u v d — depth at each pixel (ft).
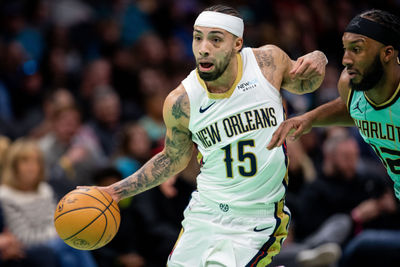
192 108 22.36
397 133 21.86
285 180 23.00
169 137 23.29
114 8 72.95
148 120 53.78
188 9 77.41
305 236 40.91
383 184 41.06
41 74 59.62
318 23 73.77
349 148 40.81
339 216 40.11
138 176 23.86
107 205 23.11
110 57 65.51
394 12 77.77
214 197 22.65
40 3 67.10
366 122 22.67
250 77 22.13
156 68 65.57
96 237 22.75
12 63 58.03
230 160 22.16
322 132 52.34
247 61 22.40
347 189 41.14
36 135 49.16
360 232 40.32
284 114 22.59
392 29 20.72
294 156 43.68
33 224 35.65
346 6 77.10
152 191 37.09
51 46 63.10
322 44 71.87
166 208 36.86
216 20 21.31
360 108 22.61
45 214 36.24
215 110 22.09
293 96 57.57
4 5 65.98
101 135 52.54
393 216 40.70
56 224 22.90
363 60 20.85
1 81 57.21
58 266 35.73
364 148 54.70
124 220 36.42
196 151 36.01
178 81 63.26
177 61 67.21
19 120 56.08
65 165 43.60
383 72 21.07
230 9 21.86
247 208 22.31
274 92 22.26
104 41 66.13
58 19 71.36
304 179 44.19
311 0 75.31
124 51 65.62
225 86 22.04
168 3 74.23
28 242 35.19
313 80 22.80
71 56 64.54
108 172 37.22
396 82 21.25
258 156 21.94
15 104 56.75
